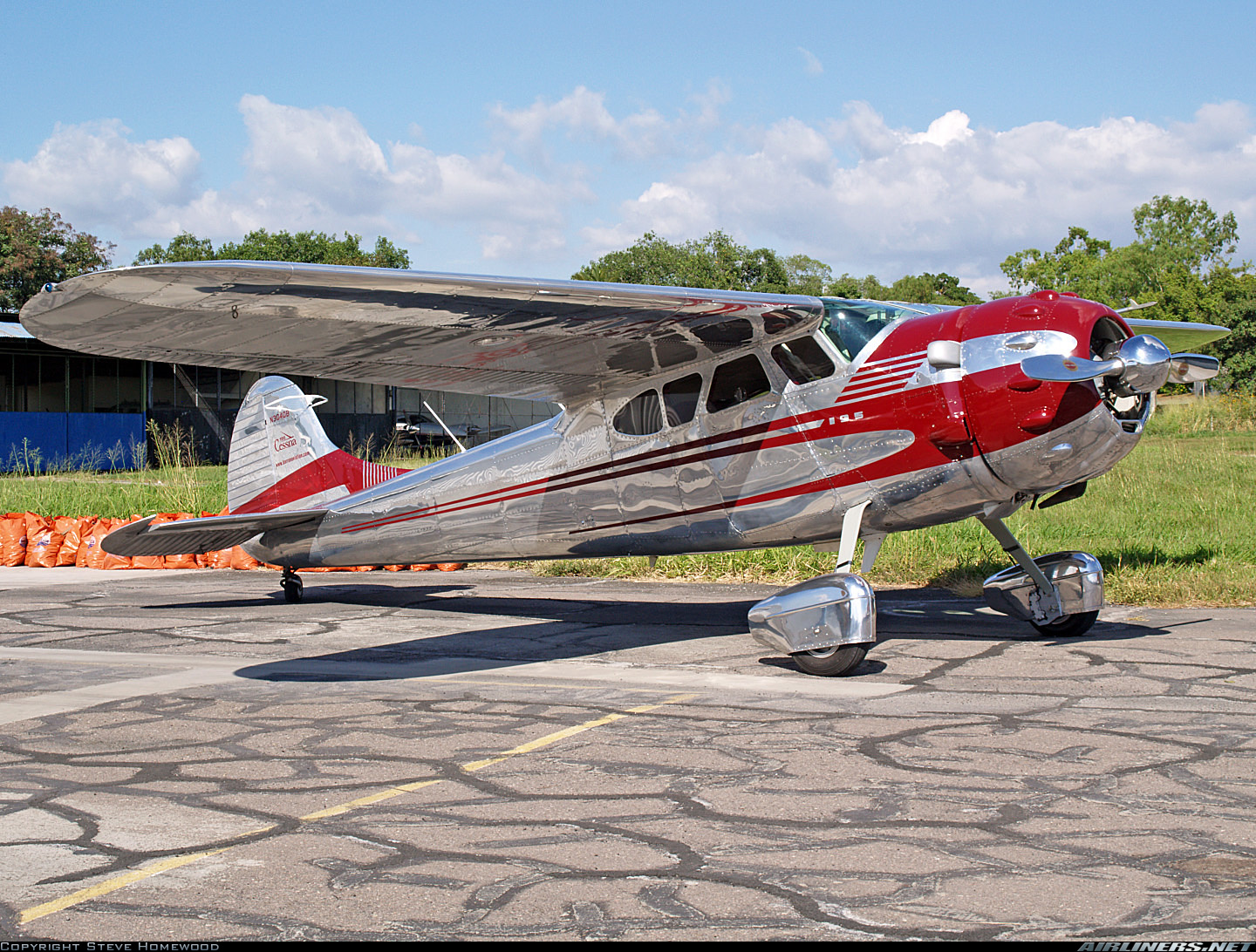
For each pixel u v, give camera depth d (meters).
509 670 6.23
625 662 6.45
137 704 5.43
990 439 5.90
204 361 6.23
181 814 3.66
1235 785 3.77
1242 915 2.71
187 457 31.39
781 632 5.96
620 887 2.97
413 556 8.66
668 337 6.44
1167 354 5.62
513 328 6.14
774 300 6.10
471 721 4.97
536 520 7.86
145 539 8.66
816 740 4.49
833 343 6.33
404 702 5.41
